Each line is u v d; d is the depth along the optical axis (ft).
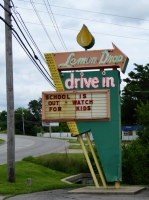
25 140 245.65
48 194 51.37
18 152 140.77
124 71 53.47
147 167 77.56
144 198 46.37
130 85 263.90
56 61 55.21
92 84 53.93
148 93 257.96
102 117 52.60
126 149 81.25
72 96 53.47
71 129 54.19
